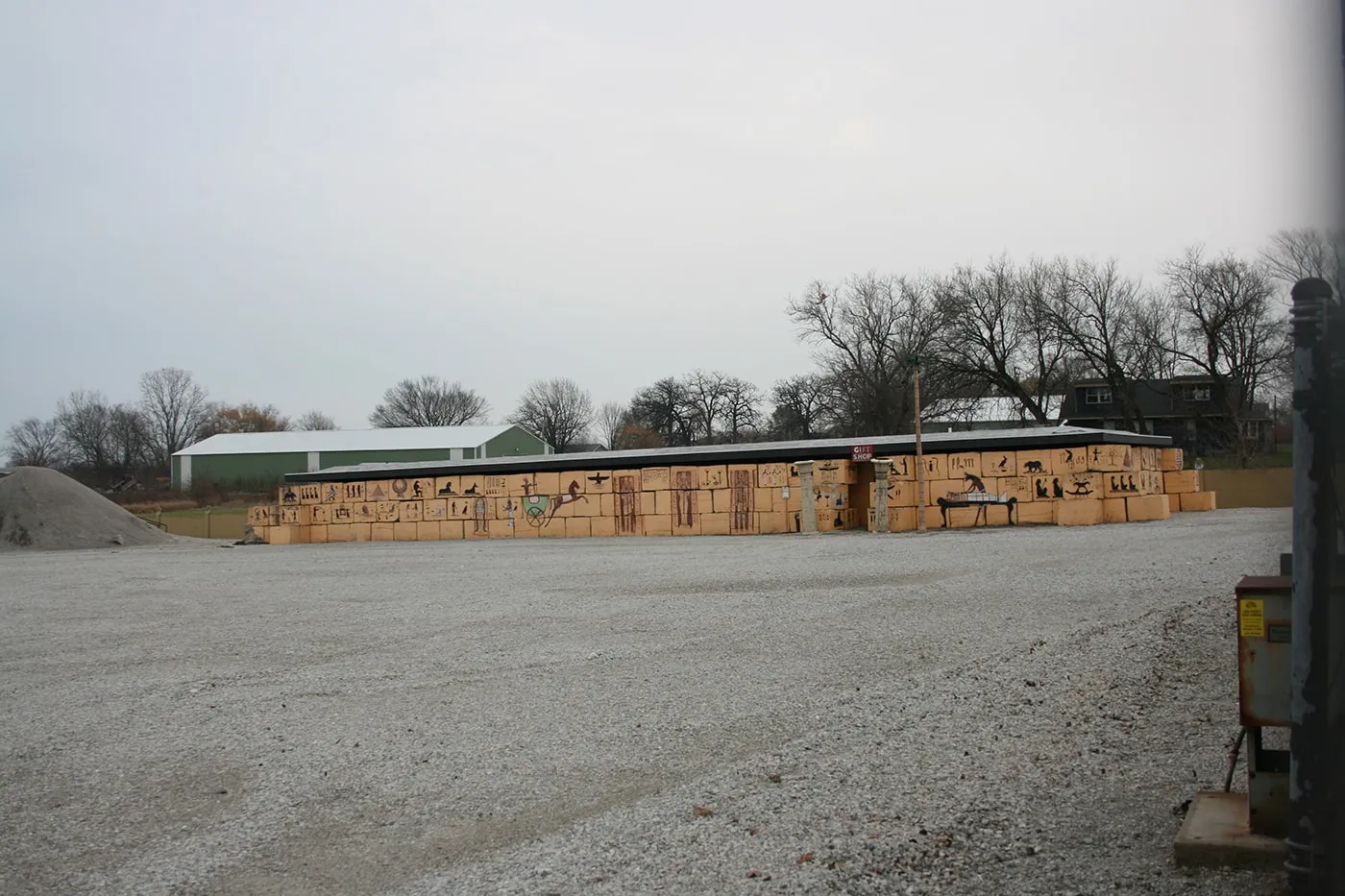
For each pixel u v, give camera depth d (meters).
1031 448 37.56
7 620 18.89
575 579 22.09
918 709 9.16
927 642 12.38
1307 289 4.83
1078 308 62.75
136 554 39.81
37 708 11.40
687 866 5.90
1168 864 5.45
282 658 13.69
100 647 15.34
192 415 111.25
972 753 7.74
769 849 6.06
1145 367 60.62
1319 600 4.76
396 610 18.06
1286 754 5.44
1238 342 52.97
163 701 11.38
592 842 6.43
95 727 10.37
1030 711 8.83
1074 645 11.48
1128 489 37.09
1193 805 5.90
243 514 63.53
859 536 34.72
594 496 43.62
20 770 8.98
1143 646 11.11
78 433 106.75
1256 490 46.16
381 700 10.88
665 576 21.81
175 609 19.69
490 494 46.00
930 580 18.67
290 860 6.54
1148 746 7.61
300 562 31.78
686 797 7.14
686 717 9.44
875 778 7.27
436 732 9.42
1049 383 68.19
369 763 8.58
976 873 5.52
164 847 6.92
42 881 6.44
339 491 49.03
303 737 9.54
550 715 9.80
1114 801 6.49
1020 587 16.97
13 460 105.06
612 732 9.09
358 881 6.14
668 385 105.94
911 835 6.09
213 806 7.74
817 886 5.48
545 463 44.81
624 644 13.37
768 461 41.69
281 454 86.50
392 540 47.88
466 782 7.92
